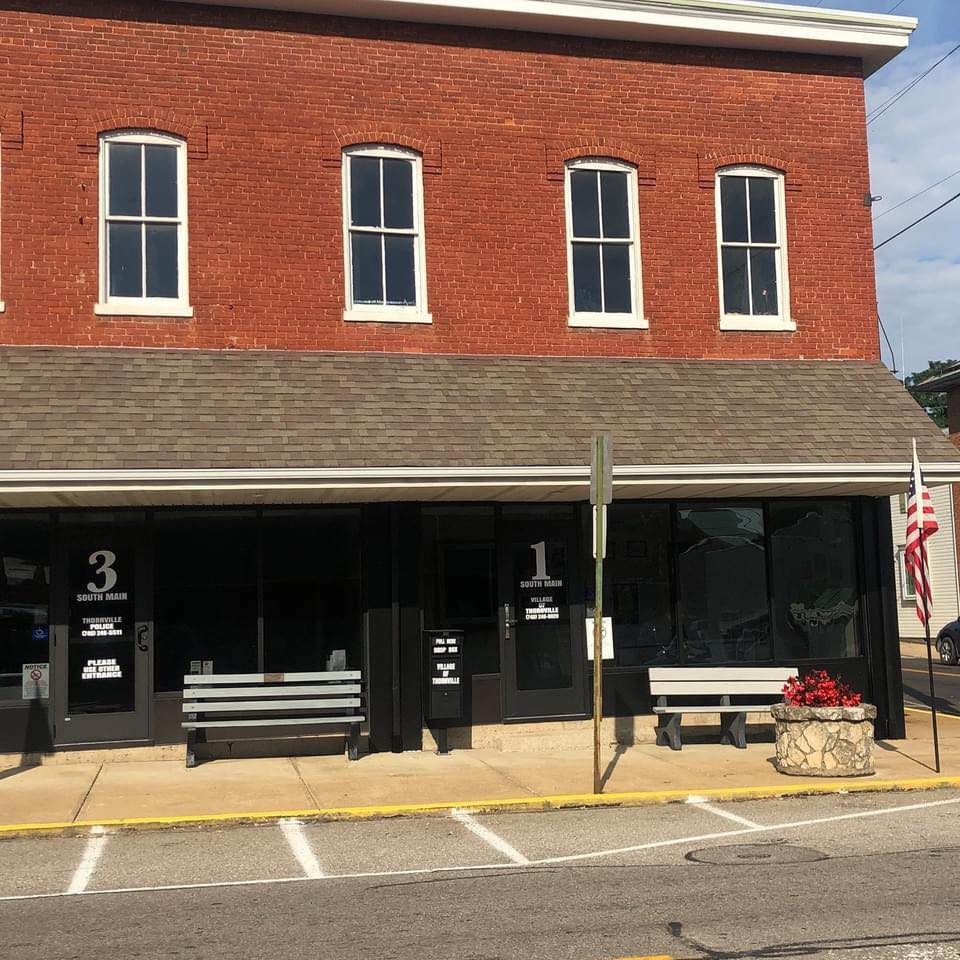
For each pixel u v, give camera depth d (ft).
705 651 43.96
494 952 18.88
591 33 45.29
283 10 42.52
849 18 46.88
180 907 22.31
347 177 43.01
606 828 29.53
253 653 40.42
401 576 40.88
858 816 30.50
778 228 47.14
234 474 35.63
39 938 20.27
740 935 19.54
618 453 39.52
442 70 43.96
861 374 46.06
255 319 41.34
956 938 19.13
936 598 107.96
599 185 45.57
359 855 26.84
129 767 38.01
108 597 39.60
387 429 38.60
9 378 37.73
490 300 43.62
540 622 42.68
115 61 40.96
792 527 45.09
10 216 39.70
